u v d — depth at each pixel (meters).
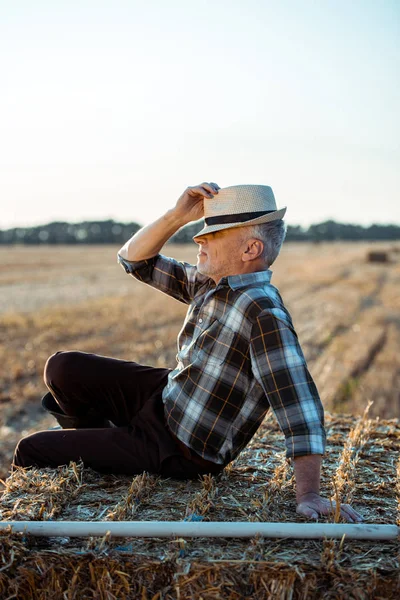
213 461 2.72
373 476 2.83
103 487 2.70
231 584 2.02
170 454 2.73
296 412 2.45
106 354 11.23
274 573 2.02
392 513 2.44
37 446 2.87
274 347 2.51
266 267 2.76
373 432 3.48
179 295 3.23
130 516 2.39
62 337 12.98
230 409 2.67
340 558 2.08
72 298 21.69
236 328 2.62
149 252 3.15
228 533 2.18
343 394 8.72
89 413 3.19
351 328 15.64
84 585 2.11
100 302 19.88
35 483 2.61
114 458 2.79
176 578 2.03
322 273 36.66
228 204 2.67
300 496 2.43
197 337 2.74
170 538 2.21
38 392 8.34
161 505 2.50
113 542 2.19
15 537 2.19
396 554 2.11
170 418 2.77
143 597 2.04
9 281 30.81
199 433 2.69
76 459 2.83
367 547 2.16
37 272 37.81
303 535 2.18
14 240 104.56
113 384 3.09
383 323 16.53
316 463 2.45
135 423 2.88
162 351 11.64
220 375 2.65
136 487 2.60
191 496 2.60
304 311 18.95
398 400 8.48
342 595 1.97
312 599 2.00
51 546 2.21
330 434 3.49
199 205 2.99
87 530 2.20
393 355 11.82
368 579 1.99
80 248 85.31
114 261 50.31
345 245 100.38
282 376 2.48
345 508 2.38
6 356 10.70
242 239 2.68
